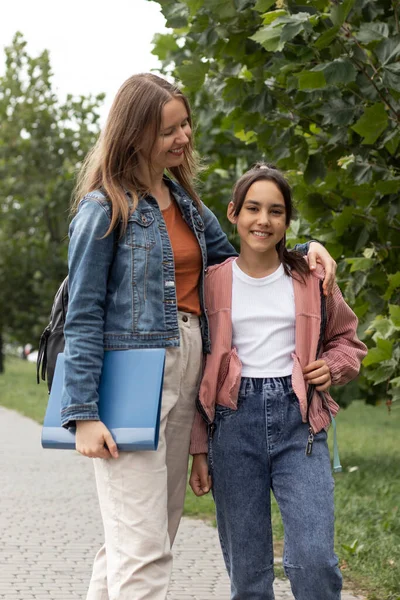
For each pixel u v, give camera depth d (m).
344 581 5.72
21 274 28.17
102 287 3.44
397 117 5.58
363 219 6.01
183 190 3.80
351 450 13.33
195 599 5.43
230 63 6.55
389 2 5.67
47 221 27.56
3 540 7.00
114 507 3.47
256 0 5.76
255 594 3.72
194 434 3.74
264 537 3.70
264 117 6.57
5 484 9.73
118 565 3.45
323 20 5.52
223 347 3.67
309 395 3.63
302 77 5.23
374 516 7.77
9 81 28.02
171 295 3.53
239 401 3.64
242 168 10.19
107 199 3.49
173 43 7.95
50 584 5.75
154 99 3.54
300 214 6.28
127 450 3.39
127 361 3.43
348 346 3.79
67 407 3.34
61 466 11.16
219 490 3.71
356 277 6.02
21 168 27.55
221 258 4.11
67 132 27.80
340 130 5.97
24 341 30.17
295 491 3.55
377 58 5.61
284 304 3.71
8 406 20.88
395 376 5.94
